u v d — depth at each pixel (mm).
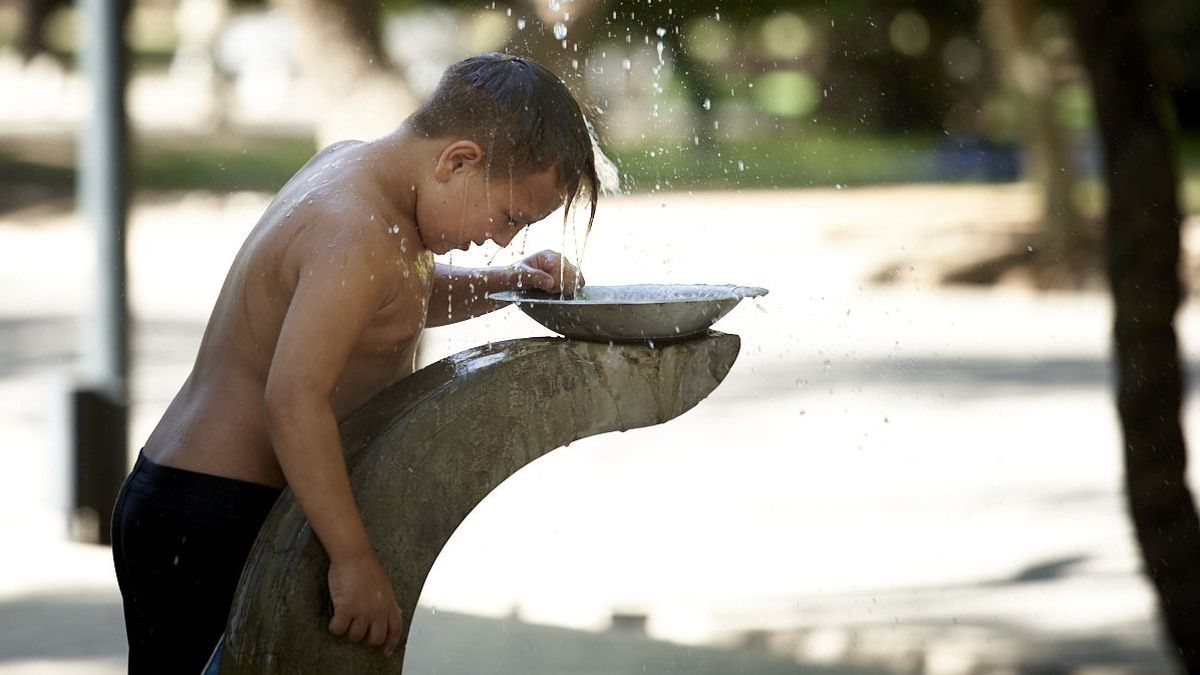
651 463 18859
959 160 52438
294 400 5199
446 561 14219
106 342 15484
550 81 5895
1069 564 13812
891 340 28250
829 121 58906
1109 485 17078
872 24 50750
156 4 93375
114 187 15594
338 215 5520
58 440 15102
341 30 14133
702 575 13516
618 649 11227
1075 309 32656
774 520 15750
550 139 5777
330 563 5293
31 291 34125
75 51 82250
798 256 36656
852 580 13289
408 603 5539
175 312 30938
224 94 63438
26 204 47219
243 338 5715
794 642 11461
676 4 43281
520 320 20578
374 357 5816
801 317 29812
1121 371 9195
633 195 43844
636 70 43594
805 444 19734
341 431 5574
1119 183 9109
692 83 50438
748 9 46312
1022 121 38531
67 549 14141
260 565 5355
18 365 25281
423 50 38375
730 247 36406
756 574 13594
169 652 5789
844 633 11523
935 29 49219
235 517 5707
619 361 5855
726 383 24297
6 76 76875
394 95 14312
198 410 5805
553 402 5785
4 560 13695
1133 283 9117
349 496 5250
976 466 18281
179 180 51375
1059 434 20078
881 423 21047
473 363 5758
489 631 11703
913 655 11164
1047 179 36781
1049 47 38531
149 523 5742
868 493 16891
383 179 5742
